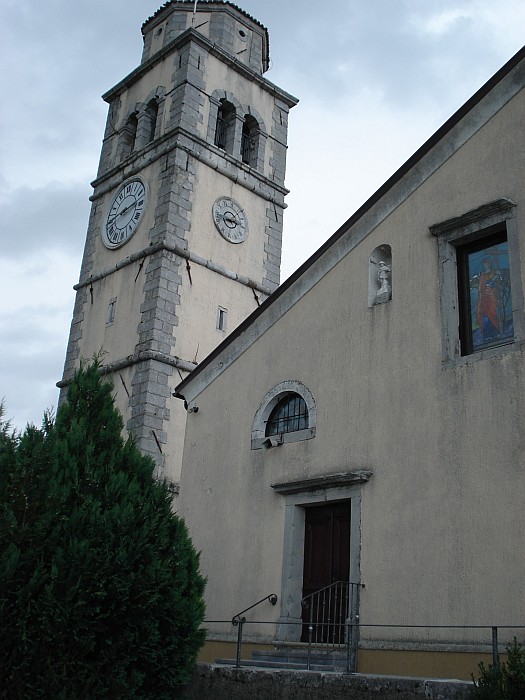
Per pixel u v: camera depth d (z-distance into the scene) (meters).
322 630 13.16
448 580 11.30
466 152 13.36
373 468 12.95
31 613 8.70
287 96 31.86
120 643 9.23
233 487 15.45
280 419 15.48
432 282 13.19
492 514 11.09
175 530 10.61
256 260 28.20
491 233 12.77
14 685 8.54
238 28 31.53
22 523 9.23
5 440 9.84
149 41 32.19
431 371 12.66
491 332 12.38
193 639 10.12
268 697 10.11
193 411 17.03
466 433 11.82
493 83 13.12
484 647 10.56
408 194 14.10
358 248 14.75
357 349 14.05
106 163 30.70
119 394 24.11
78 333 27.47
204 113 28.48
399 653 11.49
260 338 16.20
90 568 9.11
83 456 10.24
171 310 24.69
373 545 12.47
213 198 27.42
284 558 13.91
